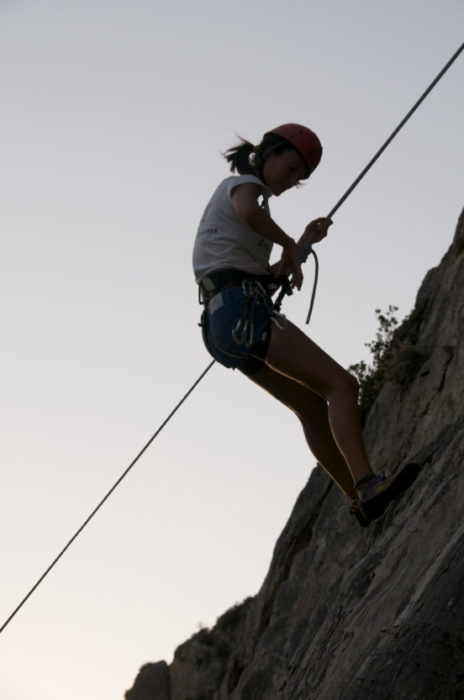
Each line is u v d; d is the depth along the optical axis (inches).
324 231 194.4
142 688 837.2
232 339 183.0
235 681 592.4
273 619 543.5
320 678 183.9
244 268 185.0
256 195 180.7
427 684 132.7
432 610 141.7
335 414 178.4
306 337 182.9
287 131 186.1
